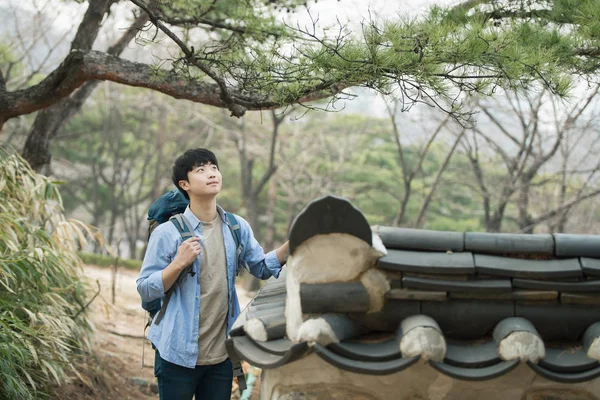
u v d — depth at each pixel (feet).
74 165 107.14
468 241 8.74
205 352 11.85
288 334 8.79
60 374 17.49
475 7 17.06
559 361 8.19
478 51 14.14
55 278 18.16
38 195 19.74
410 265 8.45
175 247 11.78
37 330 16.39
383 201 91.45
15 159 19.76
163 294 11.38
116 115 96.07
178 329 11.50
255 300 10.26
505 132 50.39
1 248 17.48
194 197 12.10
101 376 20.56
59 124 26.37
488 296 8.58
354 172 91.25
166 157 101.96
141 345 26.17
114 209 96.84
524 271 8.41
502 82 14.51
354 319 8.68
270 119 86.79
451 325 8.65
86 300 20.88
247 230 12.54
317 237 8.43
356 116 92.32
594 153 49.80
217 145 101.81
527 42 15.76
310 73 15.92
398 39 14.23
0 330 15.15
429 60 14.12
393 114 54.65
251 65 16.21
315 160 93.71
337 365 8.09
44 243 18.72
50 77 19.04
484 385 8.68
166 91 18.21
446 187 85.56
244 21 19.52
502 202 51.47
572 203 47.19
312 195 88.12
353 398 8.88
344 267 8.49
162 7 19.94
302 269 8.55
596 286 8.34
